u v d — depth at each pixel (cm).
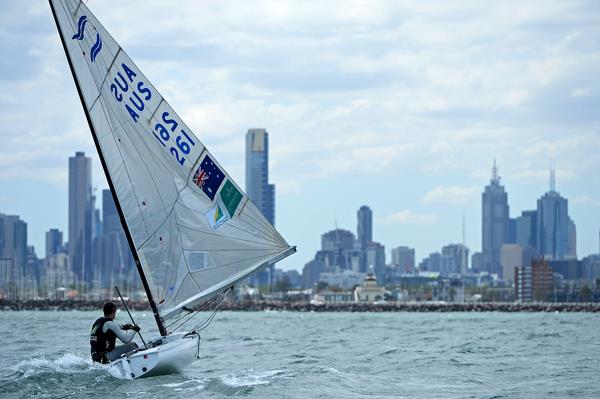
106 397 3341
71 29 3634
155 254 3725
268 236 3828
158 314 3712
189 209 3781
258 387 3738
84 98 3638
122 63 3725
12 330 9588
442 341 7919
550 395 3709
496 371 4675
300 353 5997
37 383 3584
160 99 3772
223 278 3800
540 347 6731
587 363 5138
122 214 3684
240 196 3828
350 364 5066
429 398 3609
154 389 3494
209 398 3369
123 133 3703
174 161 3769
